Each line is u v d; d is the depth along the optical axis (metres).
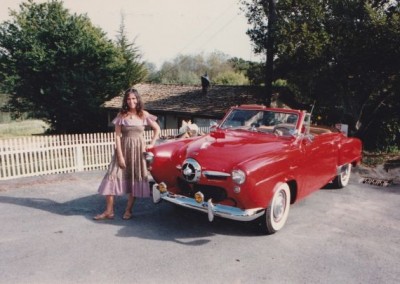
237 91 20.97
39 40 23.41
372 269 4.04
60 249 4.27
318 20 13.63
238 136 5.51
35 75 23.44
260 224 4.82
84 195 6.71
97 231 4.86
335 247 4.59
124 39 28.97
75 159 10.84
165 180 5.13
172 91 24.56
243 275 3.79
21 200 6.28
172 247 4.42
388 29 12.12
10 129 37.50
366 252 4.48
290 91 19.42
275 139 5.42
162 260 4.07
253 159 4.51
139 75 29.80
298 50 13.88
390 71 13.22
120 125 5.00
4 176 9.27
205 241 4.64
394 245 4.73
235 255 4.26
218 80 46.66
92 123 26.39
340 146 6.86
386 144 16.23
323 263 4.14
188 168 4.69
